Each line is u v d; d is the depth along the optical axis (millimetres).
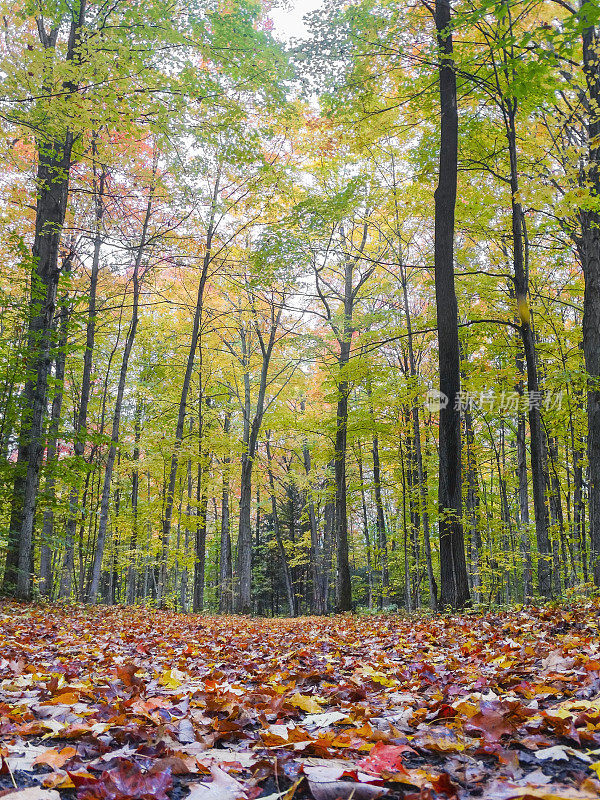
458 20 7566
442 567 9023
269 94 11000
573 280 14242
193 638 7047
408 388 13320
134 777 1531
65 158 11008
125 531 20094
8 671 3660
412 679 3359
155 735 2035
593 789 1313
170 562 16531
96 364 22438
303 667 4215
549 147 10891
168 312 22172
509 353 13070
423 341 17344
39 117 8844
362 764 1682
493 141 10758
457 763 1732
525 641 4684
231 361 23641
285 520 34344
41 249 12242
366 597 36281
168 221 15602
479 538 18984
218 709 2494
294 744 1921
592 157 9914
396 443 17219
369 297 19000
